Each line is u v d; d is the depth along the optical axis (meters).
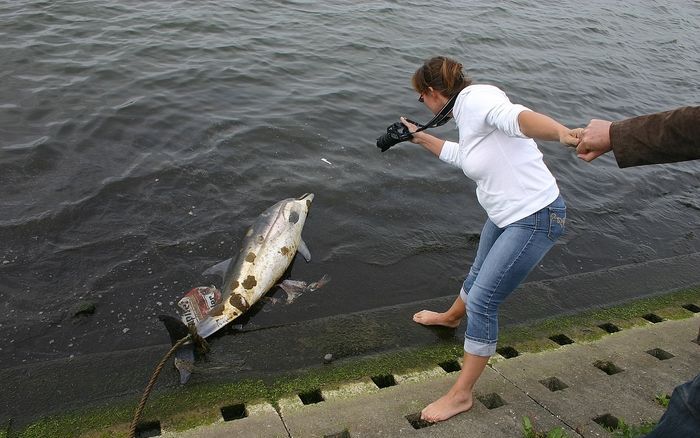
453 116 3.32
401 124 3.95
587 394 3.54
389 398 3.48
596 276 5.44
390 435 3.11
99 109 7.38
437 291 5.16
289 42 10.88
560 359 3.96
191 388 3.66
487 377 3.70
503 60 12.39
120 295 4.65
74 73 8.30
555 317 4.70
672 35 18.05
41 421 3.32
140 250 5.14
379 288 5.12
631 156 2.06
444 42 12.73
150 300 4.64
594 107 10.70
